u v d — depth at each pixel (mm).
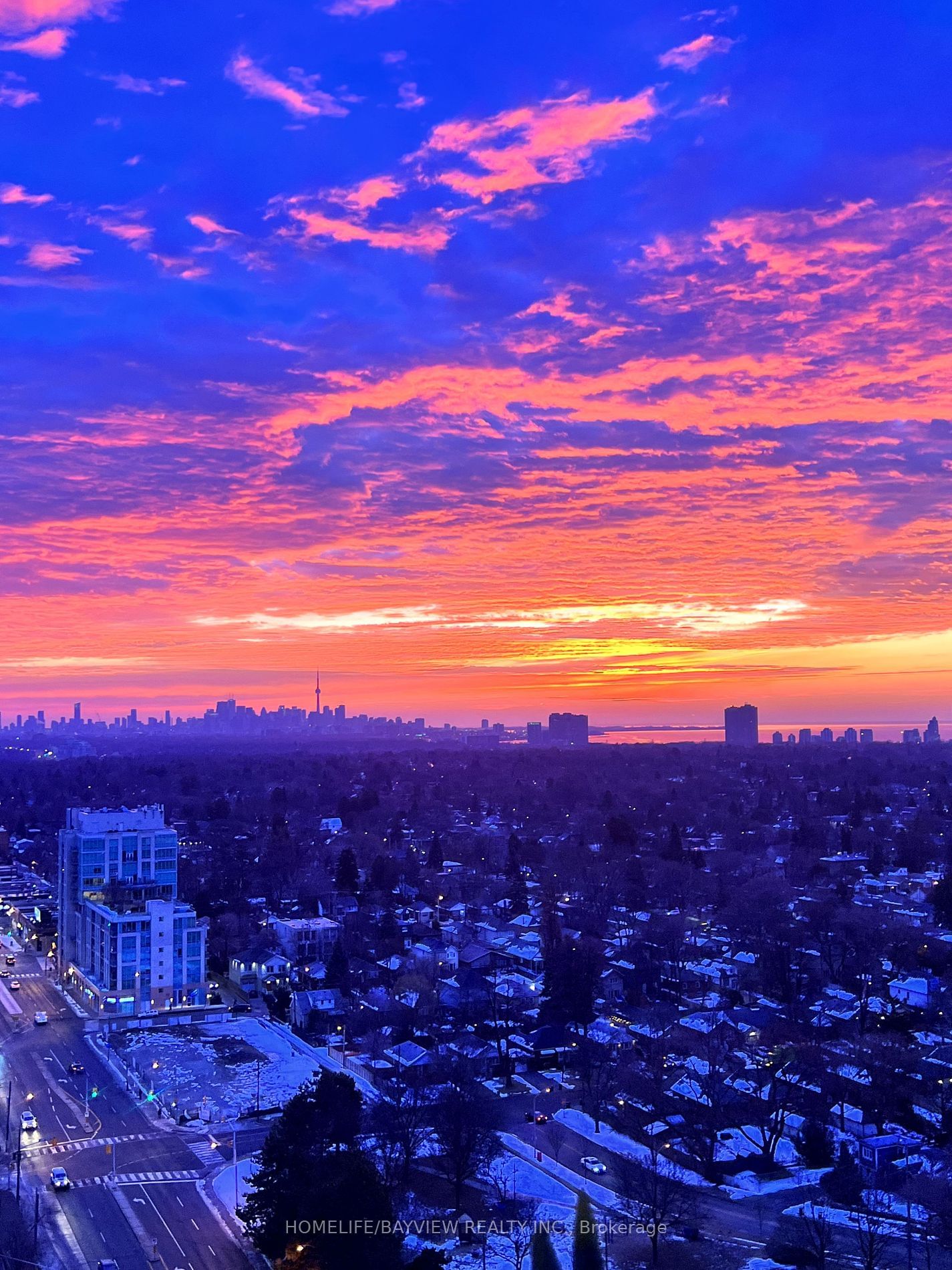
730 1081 143500
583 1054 159250
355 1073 155250
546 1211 112250
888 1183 120812
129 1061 162000
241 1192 116438
